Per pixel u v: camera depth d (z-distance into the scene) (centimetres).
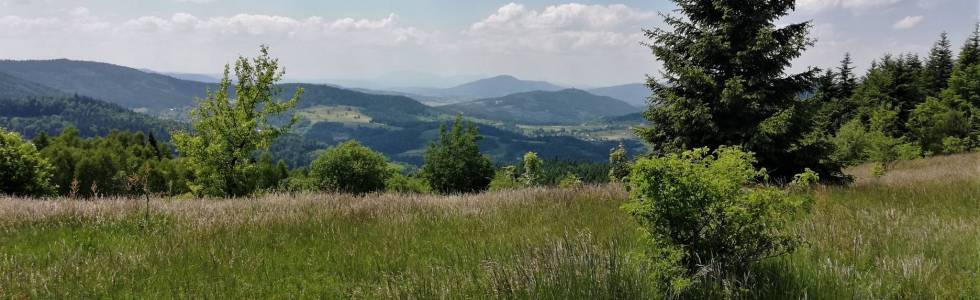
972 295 393
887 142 2798
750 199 379
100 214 780
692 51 1327
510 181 2428
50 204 876
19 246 618
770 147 1244
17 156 1733
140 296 448
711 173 381
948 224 635
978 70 4166
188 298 438
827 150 1289
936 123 3762
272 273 520
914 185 1100
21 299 425
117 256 542
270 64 1672
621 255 457
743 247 388
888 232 572
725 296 362
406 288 431
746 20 1302
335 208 865
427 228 726
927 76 4909
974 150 3444
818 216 666
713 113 1320
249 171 1680
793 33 1316
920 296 392
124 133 10381
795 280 397
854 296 377
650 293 376
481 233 681
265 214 792
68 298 433
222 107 1627
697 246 387
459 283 433
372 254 585
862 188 1092
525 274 408
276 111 1708
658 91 1427
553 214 812
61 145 7581
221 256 561
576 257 427
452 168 2827
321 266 547
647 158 397
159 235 658
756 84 1289
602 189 1093
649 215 392
